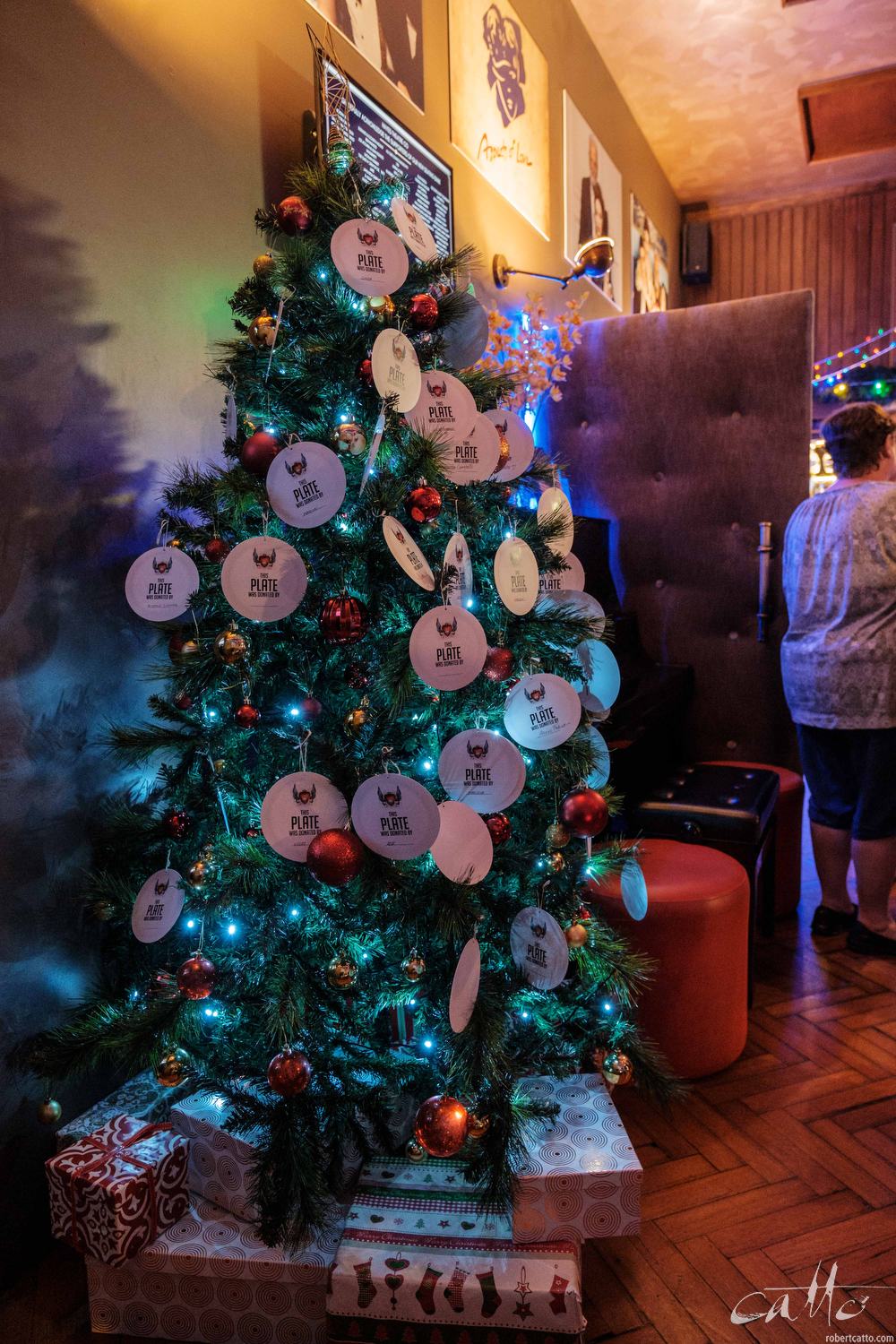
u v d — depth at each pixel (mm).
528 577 1426
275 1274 1282
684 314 3334
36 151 1456
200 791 1471
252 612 1258
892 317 6379
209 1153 1398
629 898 1600
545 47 3830
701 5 4203
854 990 2385
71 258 1532
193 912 1429
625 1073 1446
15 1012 1461
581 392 3492
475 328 1632
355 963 1297
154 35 1725
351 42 2398
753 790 2490
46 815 1512
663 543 3439
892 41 4523
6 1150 1444
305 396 1388
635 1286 1409
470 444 1439
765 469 3277
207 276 1885
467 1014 1251
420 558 1268
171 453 1795
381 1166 1418
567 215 4125
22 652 1456
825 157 5895
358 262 1335
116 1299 1338
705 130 5480
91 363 1584
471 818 1294
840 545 2428
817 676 2477
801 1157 1713
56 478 1512
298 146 2191
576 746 1507
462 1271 1208
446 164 2857
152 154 1723
